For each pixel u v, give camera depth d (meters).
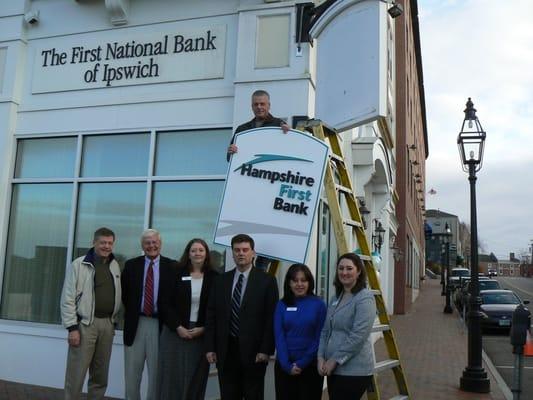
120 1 7.60
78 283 5.76
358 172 10.84
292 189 5.14
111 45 7.81
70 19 8.08
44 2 8.25
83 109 7.89
